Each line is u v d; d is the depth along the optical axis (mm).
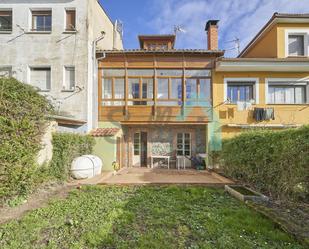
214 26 15617
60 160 8281
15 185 5715
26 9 12609
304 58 12867
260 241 4000
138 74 13422
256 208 5590
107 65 13344
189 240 4055
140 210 5629
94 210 5559
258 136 7812
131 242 3953
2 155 5145
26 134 6082
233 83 13586
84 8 12531
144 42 17281
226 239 4043
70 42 12508
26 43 12594
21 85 6000
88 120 12352
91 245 3871
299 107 13211
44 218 4984
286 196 6105
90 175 9633
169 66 13242
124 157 14492
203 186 8578
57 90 12398
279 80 13430
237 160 9367
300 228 4387
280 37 13906
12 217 5043
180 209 5723
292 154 5789
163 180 9523
